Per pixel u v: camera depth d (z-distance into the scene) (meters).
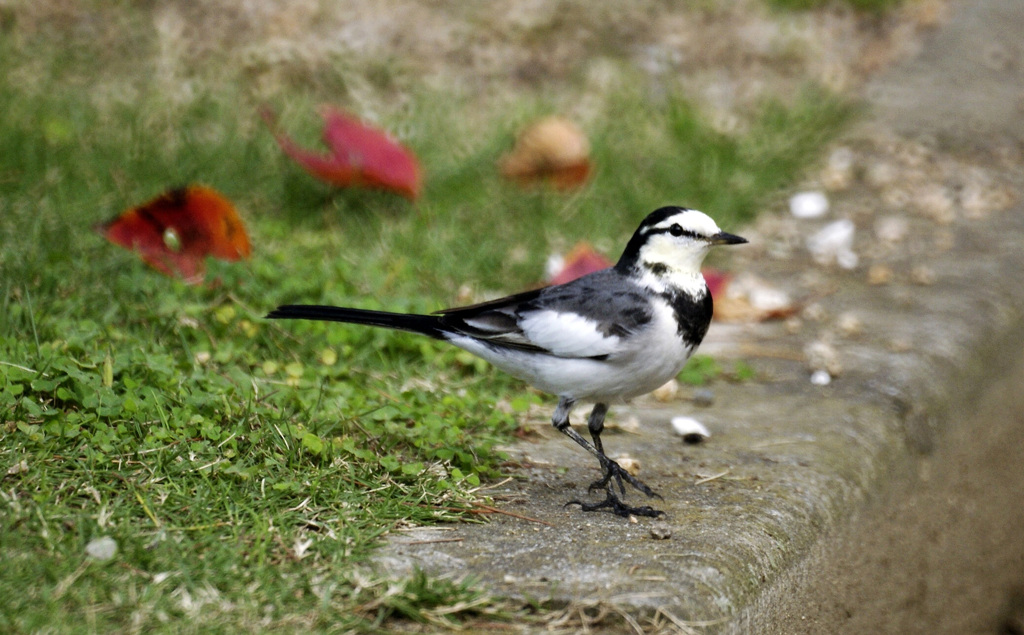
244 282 10.76
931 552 10.07
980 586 11.23
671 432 9.41
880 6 21.03
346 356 10.06
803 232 14.26
